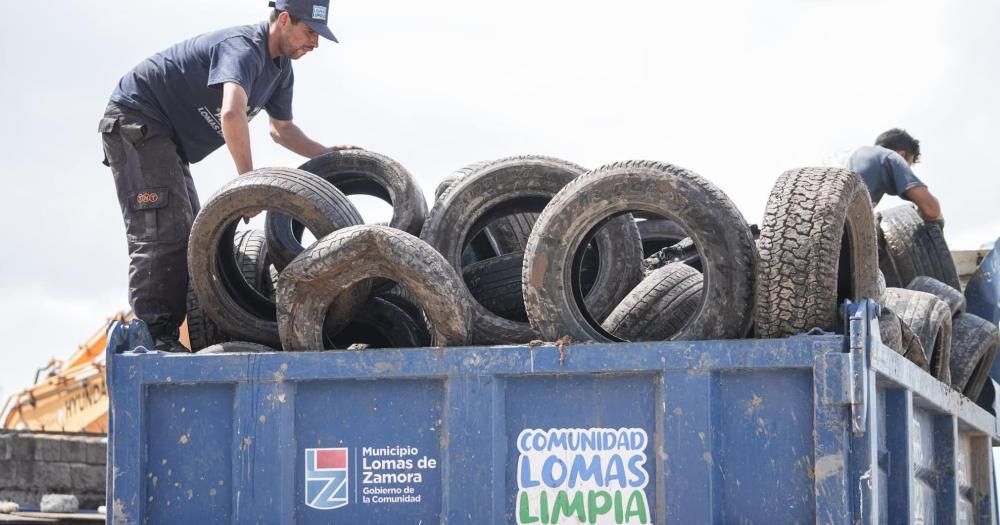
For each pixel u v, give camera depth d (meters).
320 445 4.33
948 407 5.28
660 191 4.55
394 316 5.55
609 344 4.15
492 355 4.22
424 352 4.27
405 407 4.30
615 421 4.16
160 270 6.07
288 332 4.79
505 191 5.64
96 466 14.32
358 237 4.65
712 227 4.51
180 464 4.41
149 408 4.45
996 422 6.73
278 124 7.20
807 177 4.64
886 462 4.42
